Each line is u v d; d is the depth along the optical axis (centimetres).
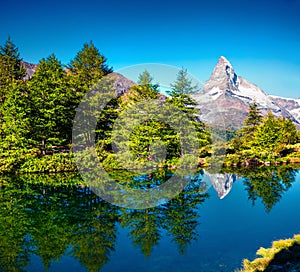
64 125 2542
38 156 2244
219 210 1151
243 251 737
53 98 2361
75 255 702
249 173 2286
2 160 2041
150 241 804
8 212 1080
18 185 1625
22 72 3666
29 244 770
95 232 873
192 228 923
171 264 659
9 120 2198
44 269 623
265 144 3112
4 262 658
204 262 669
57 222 966
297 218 1044
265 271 617
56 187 1584
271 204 1262
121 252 723
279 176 2144
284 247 749
